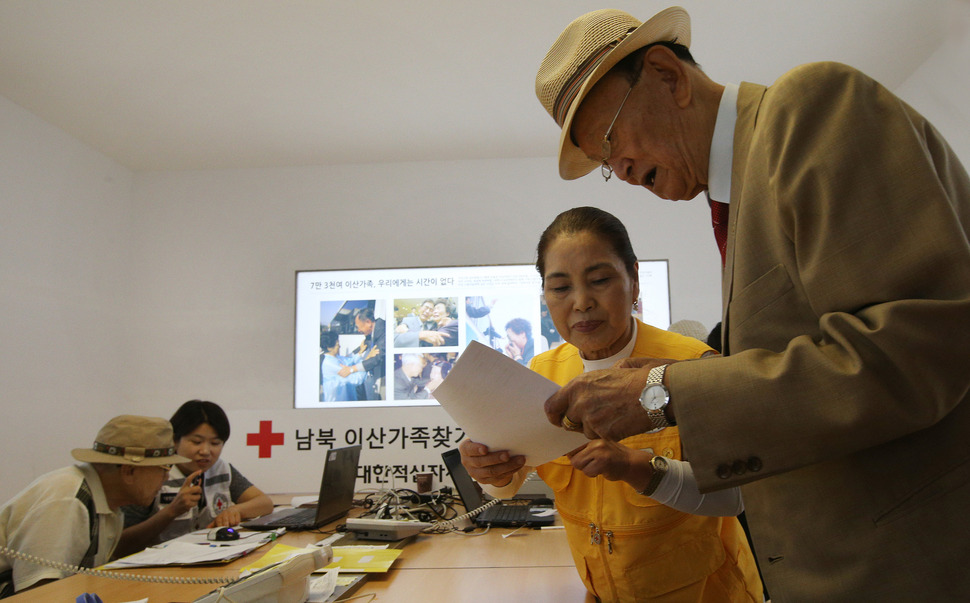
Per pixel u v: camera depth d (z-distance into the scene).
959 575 0.55
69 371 3.36
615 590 1.07
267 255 3.84
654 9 2.54
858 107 0.59
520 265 3.73
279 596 1.01
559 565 1.41
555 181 3.80
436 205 3.83
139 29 2.59
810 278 0.59
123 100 3.14
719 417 0.59
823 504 0.62
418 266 3.76
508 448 1.01
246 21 2.56
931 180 0.55
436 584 1.25
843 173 0.57
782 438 0.57
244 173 3.94
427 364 3.65
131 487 1.83
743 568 1.13
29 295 3.14
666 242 3.66
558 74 0.86
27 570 1.48
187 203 3.92
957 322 0.51
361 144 3.66
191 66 2.87
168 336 3.78
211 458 2.54
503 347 3.66
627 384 0.66
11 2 2.40
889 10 2.56
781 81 0.68
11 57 2.75
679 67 0.76
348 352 3.69
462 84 3.06
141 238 3.89
